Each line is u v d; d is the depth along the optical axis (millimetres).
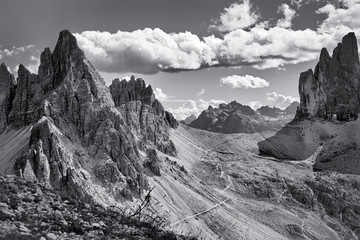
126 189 176250
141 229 45406
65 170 154000
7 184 44344
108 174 178875
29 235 33438
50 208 41688
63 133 193500
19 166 149125
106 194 167250
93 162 186000
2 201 39281
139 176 194500
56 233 36438
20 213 37719
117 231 42125
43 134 161500
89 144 197125
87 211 44781
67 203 45406
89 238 37688
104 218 44500
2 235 32031
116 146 195500
